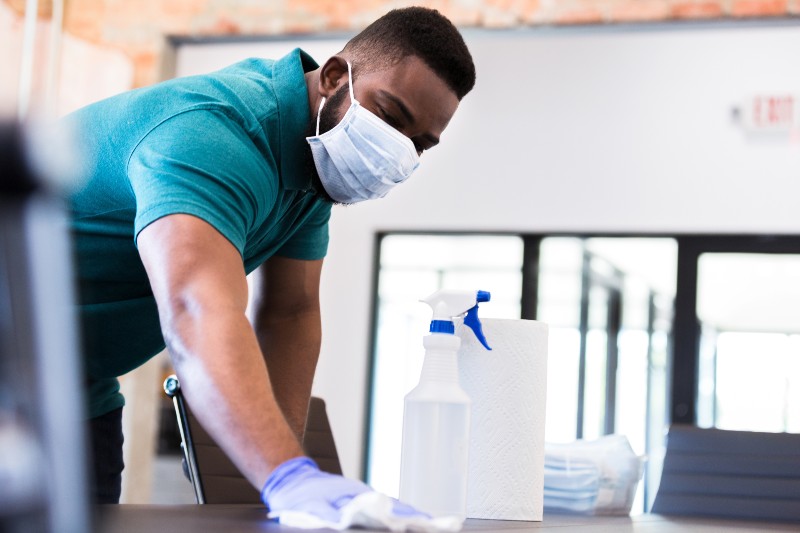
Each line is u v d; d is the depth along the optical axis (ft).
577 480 5.22
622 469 5.31
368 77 4.30
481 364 3.92
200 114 3.75
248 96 4.11
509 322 3.94
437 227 20.01
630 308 19.85
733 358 19.04
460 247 20.34
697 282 19.01
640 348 19.71
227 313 3.11
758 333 18.94
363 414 19.99
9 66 15.37
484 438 3.90
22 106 0.89
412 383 20.13
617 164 19.21
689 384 18.85
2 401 0.91
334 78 4.39
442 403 3.41
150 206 3.37
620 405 19.85
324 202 5.12
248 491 5.59
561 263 19.93
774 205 18.39
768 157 18.49
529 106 19.72
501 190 19.74
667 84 19.06
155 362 17.16
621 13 15.17
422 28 4.29
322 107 4.36
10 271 0.89
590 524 3.95
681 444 6.14
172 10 16.90
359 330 20.17
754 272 18.84
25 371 0.90
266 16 16.61
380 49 4.32
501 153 19.81
